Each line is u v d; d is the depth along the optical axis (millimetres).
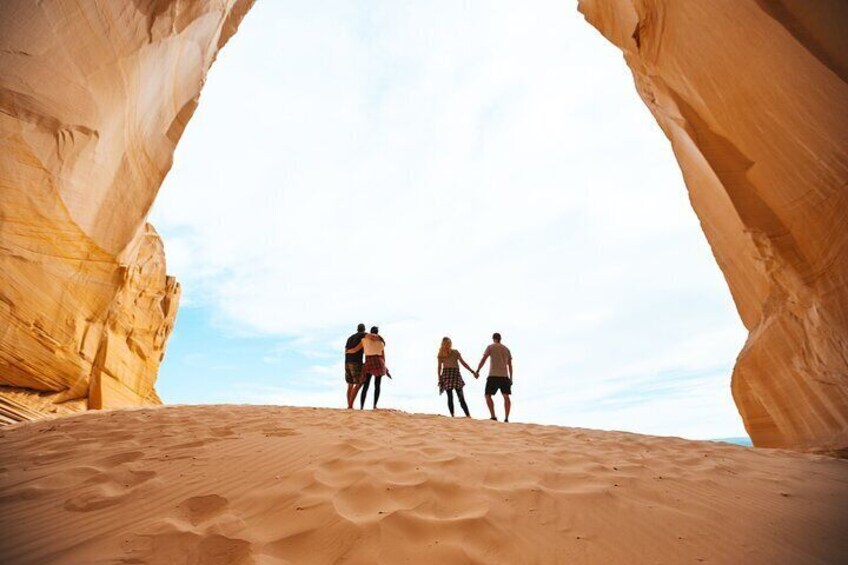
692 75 5695
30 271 6418
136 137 8469
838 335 4199
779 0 3914
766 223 4965
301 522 1885
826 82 3701
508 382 6883
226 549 1680
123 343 9523
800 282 4613
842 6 3346
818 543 1866
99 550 1682
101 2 6445
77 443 3152
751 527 2018
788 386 5145
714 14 4797
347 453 2865
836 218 4086
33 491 2238
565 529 1924
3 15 5281
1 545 1734
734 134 5254
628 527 1976
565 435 4328
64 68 6148
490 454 3053
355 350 7105
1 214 5973
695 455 3494
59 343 6941
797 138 4273
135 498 2146
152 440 3230
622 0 7258
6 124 5730
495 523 1921
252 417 4477
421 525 1887
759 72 4453
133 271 10938
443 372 7098
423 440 3512
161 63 8508
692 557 1738
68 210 6859
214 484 2314
